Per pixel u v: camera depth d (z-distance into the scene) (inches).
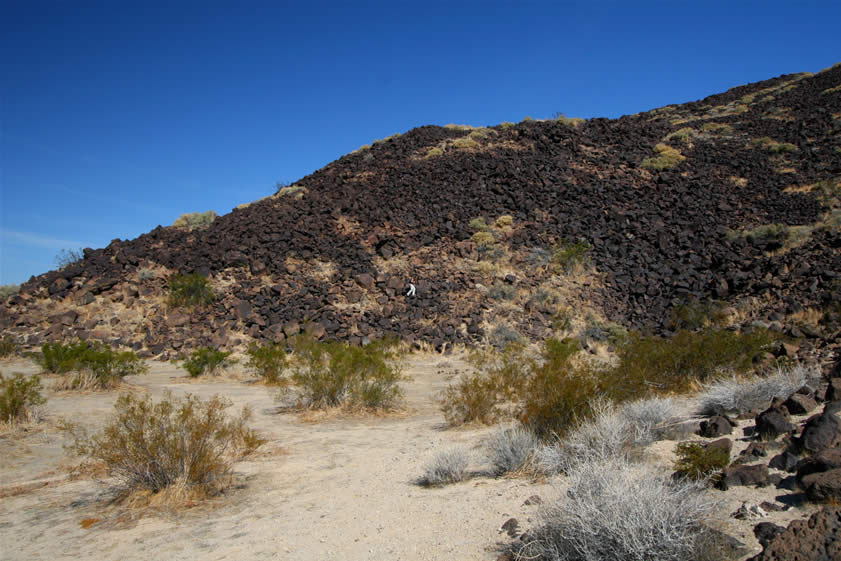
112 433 290.2
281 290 1084.5
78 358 668.1
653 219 1343.5
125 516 255.1
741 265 1082.7
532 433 305.3
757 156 1665.8
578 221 1349.7
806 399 285.9
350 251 1235.9
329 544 209.8
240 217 1439.5
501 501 232.2
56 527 245.4
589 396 320.8
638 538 141.6
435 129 2047.2
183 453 285.7
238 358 888.3
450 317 1035.3
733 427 296.2
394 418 507.5
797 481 184.1
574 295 1107.9
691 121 2082.9
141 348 938.7
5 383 472.7
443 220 1365.7
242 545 214.7
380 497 267.4
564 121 1966.0
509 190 1485.0
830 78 2333.9
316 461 351.6
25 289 1085.1
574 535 149.7
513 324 1027.3
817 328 673.0
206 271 1127.0
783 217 1257.4
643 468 232.4
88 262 1178.6
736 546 146.5
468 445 362.3
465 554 182.1
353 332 992.9
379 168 1707.7
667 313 1006.4
